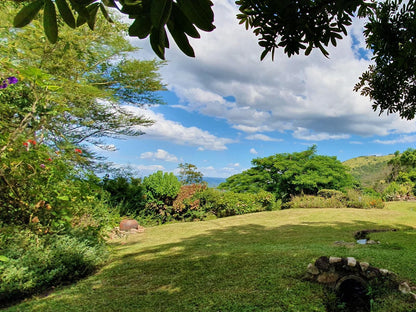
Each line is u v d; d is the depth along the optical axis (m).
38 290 3.29
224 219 10.38
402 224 8.16
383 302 2.59
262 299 2.79
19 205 3.27
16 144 2.93
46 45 6.41
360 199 13.08
